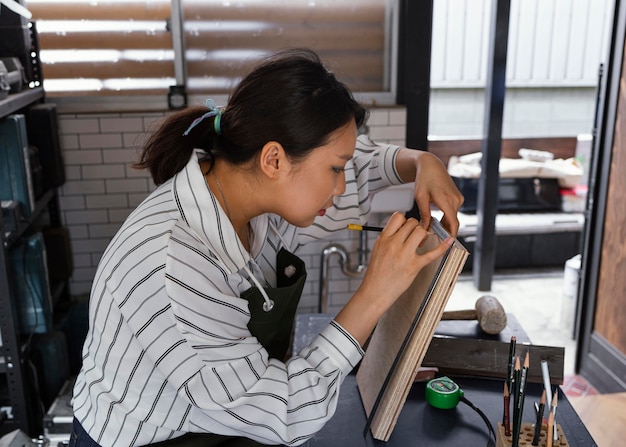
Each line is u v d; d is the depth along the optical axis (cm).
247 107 105
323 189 109
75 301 355
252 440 115
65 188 347
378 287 109
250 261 117
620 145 322
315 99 102
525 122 598
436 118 579
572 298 403
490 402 139
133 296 102
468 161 529
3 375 284
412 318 122
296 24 355
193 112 119
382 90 372
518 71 576
